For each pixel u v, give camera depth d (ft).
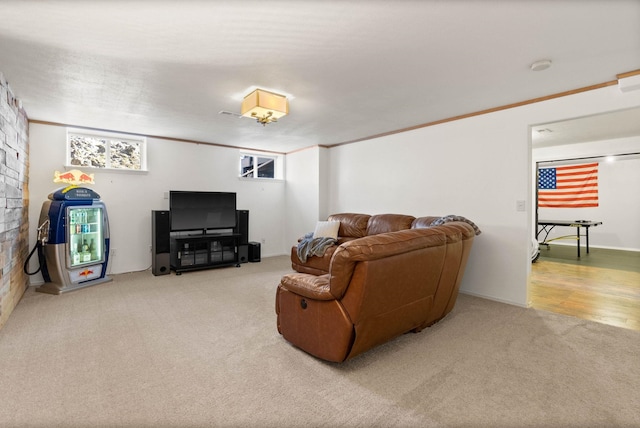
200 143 18.22
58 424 5.08
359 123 14.24
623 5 5.68
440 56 7.76
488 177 12.17
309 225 20.11
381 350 7.79
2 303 8.98
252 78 9.09
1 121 8.73
